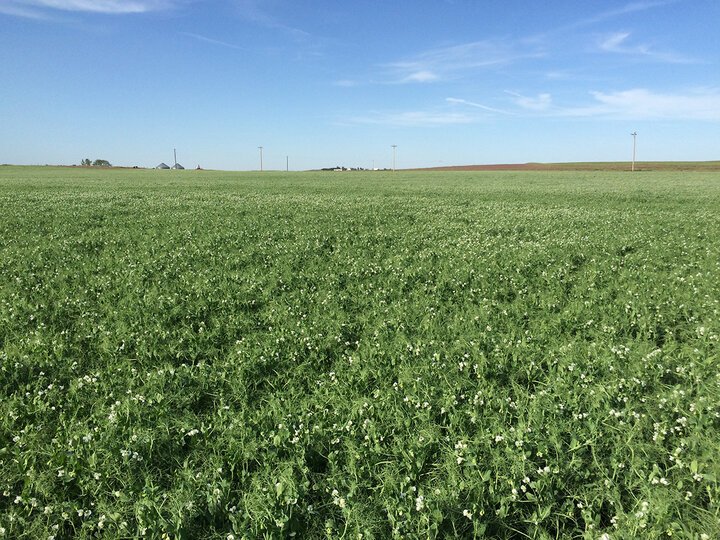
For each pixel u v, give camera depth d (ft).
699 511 13.39
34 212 73.82
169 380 20.92
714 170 338.34
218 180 213.66
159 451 16.28
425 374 21.44
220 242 52.75
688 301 30.55
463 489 14.38
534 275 39.68
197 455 16.11
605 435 16.96
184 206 88.84
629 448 16.10
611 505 14.15
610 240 53.47
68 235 54.85
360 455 15.78
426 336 26.37
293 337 25.75
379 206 94.58
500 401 18.72
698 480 14.42
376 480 15.33
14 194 111.45
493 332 26.53
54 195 110.01
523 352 23.61
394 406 18.76
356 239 56.39
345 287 36.96
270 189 151.94
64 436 16.67
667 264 42.11
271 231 60.34
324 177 266.77
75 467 14.80
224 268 41.24
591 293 33.60
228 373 21.88
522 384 21.26
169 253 46.24
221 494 13.99
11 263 40.37
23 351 22.90
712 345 24.31
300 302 32.45
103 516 13.10
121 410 18.02
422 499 13.62
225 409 18.72
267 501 13.75
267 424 17.69
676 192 132.16
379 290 34.96
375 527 13.14
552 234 59.41
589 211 85.92
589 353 22.94
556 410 17.93
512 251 48.42
